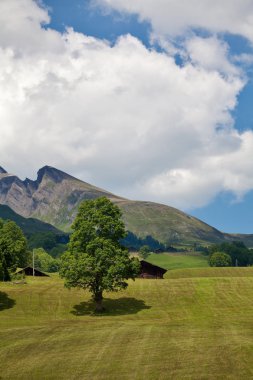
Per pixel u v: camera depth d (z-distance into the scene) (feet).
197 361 133.39
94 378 121.29
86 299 304.91
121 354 145.59
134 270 276.62
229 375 118.73
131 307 291.17
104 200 286.87
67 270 268.41
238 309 287.28
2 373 127.34
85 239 279.49
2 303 287.28
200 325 197.16
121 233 282.97
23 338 171.83
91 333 180.55
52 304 291.17
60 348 155.12
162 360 136.56
